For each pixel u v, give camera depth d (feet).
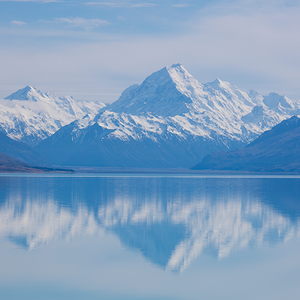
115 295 226.58
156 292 230.48
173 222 439.22
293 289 235.40
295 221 447.42
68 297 223.51
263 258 293.64
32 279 249.34
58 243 334.65
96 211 515.09
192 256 298.56
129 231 387.34
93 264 277.64
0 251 308.19
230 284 242.58
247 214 500.33
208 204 606.55
